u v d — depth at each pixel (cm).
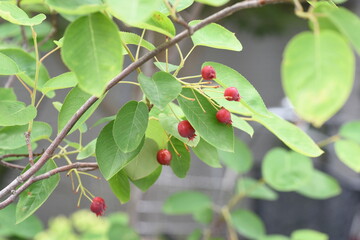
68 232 100
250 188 88
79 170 46
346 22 32
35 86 46
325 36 32
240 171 87
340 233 103
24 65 57
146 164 47
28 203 45
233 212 91
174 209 91
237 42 45
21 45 78
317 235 87
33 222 69
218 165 49
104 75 36
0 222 61
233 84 44
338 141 76
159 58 89
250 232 89
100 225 99
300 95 32
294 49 32
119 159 44
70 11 36
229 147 42
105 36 36
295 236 88
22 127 52
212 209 93
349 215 103
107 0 32
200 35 45
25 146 57
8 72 46
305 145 45
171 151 49
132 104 43
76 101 45
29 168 46
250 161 88
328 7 35
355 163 75
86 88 36
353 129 78
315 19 33
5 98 60
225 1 34
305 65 32
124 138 42
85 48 36
